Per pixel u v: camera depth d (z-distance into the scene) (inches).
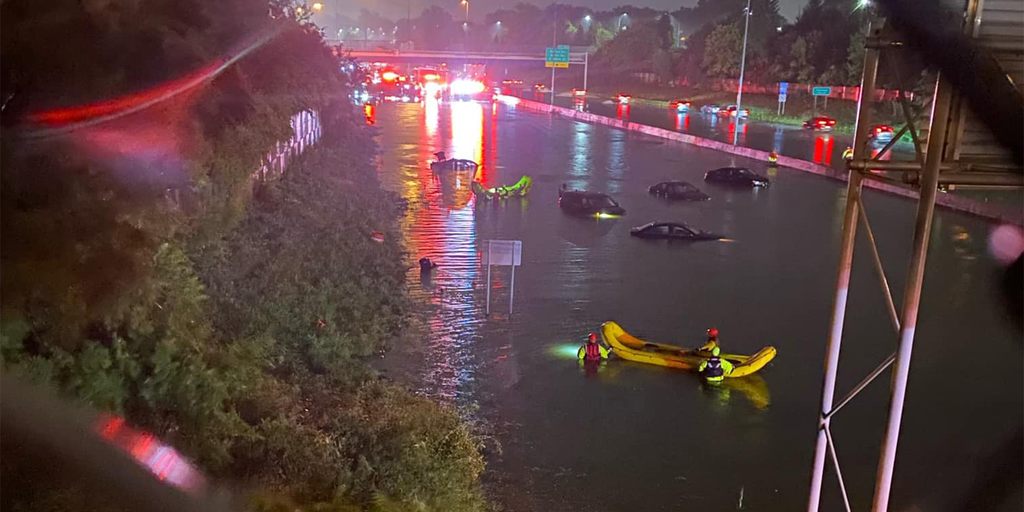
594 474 460.8
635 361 637.3
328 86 1513.3
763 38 3663.9
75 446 284.5
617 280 882.1
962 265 946.1
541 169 1786.4
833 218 1259.8
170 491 296.2
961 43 239.3
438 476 402.6
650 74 4584.2
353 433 420.5
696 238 1101.7
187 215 552.1
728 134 2463.1
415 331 685.9
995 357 654.5
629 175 1721.2
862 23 2925.7
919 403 569.3
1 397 278.8
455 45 6697.8
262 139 830.5
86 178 323.3
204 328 430.0
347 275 763.4
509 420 526.6
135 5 363.3
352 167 1499.8
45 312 304.7
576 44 6643.7
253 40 681.6
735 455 489.4
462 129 2613.2
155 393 333.7
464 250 1000.2
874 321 753.6
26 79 324.2
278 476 343.6
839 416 547.8
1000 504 422.9
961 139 249.1
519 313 753.0
